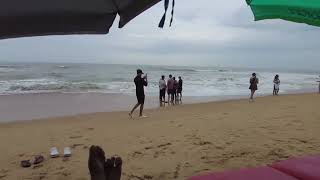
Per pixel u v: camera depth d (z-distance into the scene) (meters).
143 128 10.96
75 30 2.49
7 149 8.60
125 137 9.59
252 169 3.32
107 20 2.49
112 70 88.38
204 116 13.27
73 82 39.53
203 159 7.02
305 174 3.10
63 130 11.37
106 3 2.38
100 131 10.84
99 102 22.23
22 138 10.10
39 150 8.46
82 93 27.58
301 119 11.25
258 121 11.13
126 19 2.48
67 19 2.42
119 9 2.43
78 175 6.46
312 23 3.00
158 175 6.24
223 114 13.71
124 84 37.66
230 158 6.99
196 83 42.94
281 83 50.72
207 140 8.53
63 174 6.53
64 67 97.50
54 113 17.77
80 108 19.59
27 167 7.00
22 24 2.37
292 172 3.20
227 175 3.16
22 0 2.23
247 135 8.96
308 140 8.24
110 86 34.66
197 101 23.36
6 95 25.83
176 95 21.00
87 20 2.46
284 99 22.14
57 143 9.20
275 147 7.64
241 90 33.81
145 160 7.16
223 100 23.20
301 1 2.75
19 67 84.75
